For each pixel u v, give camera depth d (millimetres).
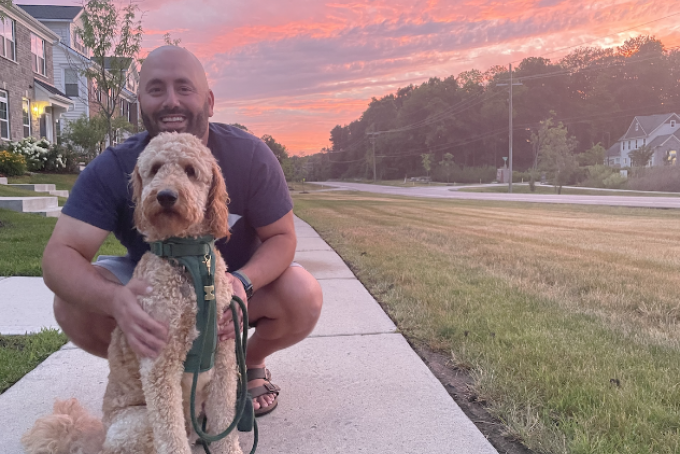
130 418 1775
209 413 1896
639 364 3012
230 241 2379
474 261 6703
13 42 18594
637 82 95312
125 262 2268
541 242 9023
